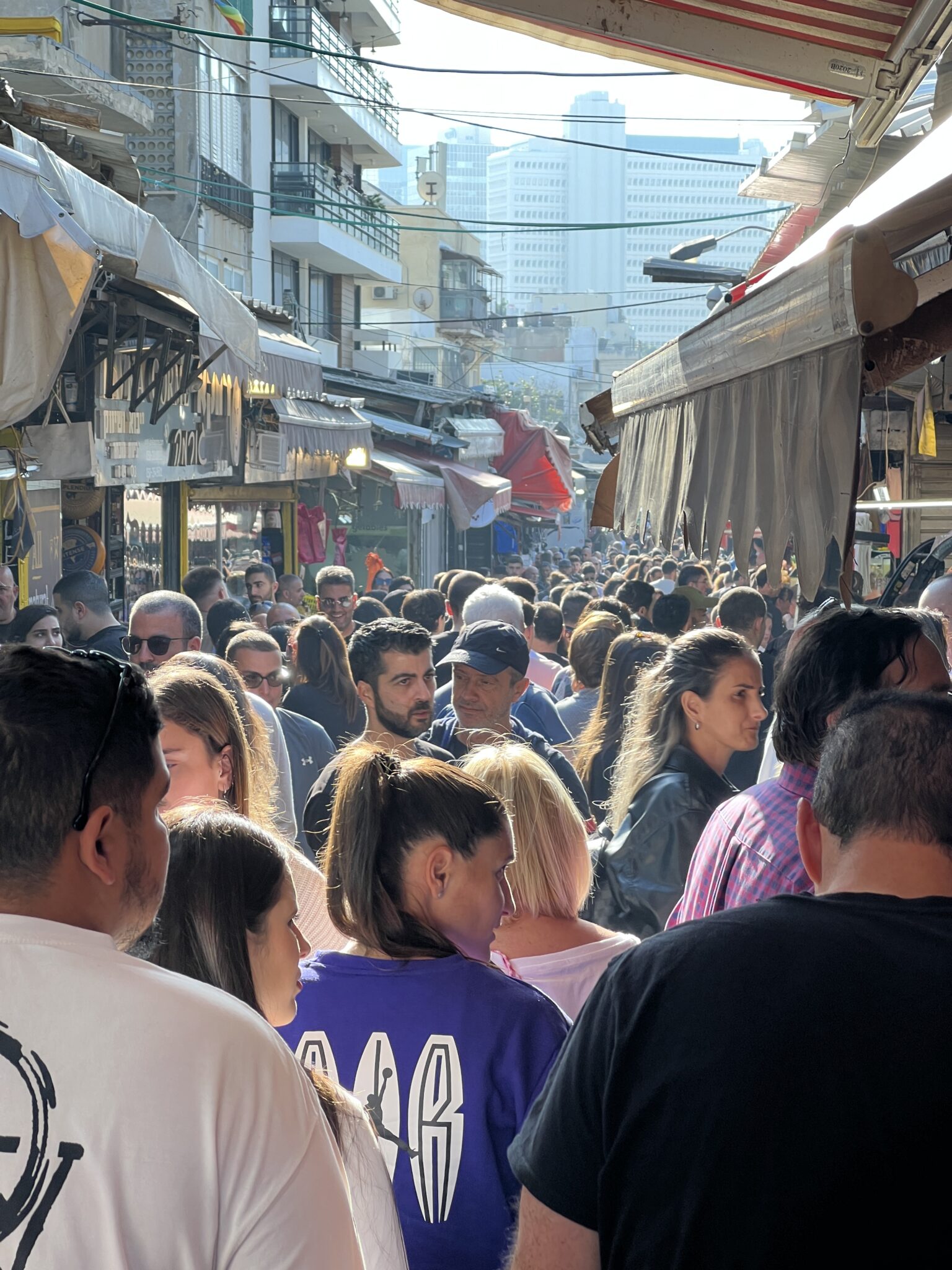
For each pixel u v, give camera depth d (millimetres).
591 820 4832
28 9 15875
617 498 6391
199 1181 1350
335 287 36156
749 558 3709
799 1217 1358
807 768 2914
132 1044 1363
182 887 2012
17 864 1426
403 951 2219
